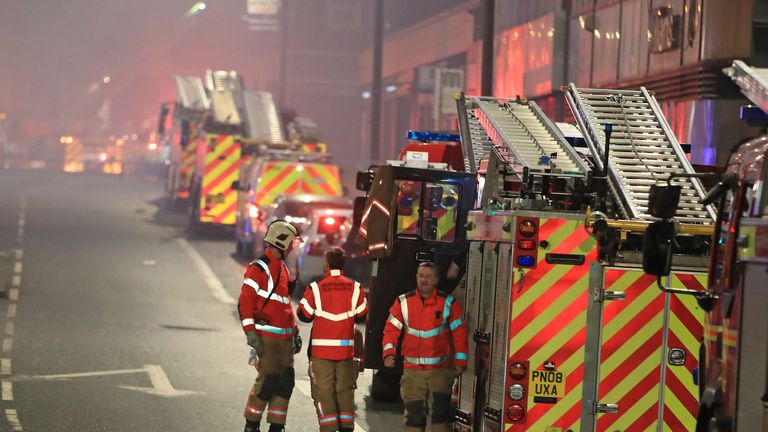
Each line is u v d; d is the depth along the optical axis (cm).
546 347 1992
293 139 8094
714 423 1538
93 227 8125
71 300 4622
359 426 2662
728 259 1525
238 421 2627
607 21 6288
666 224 1588
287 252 2383
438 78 6762
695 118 4809
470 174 2862
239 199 6862
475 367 2108
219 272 5816
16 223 8162
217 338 3844
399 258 2873
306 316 2305
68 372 3161
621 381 2006
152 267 5912
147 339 3766
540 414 1992
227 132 8031
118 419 2603
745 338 1446
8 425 2495
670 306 2014
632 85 5803
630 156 2331
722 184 1606
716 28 4697
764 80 2719
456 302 2184
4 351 3441
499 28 8675
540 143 2325
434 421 2173
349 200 5653
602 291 2000
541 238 1991
